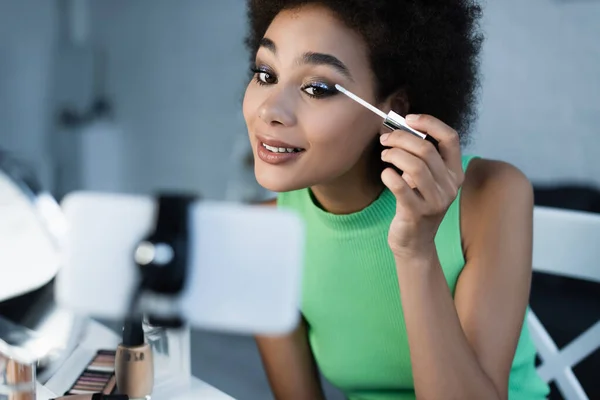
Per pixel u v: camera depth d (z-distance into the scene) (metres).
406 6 0.82
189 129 3.51
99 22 3.85
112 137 3.81
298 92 0.78
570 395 1.11
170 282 0.35
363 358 1.00
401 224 0.75
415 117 0.74
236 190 3.20
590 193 2.27
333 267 0.96
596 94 2.41
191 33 3.45
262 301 0.36
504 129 2.57
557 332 1.64
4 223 0.55
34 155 3.63
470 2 0.93
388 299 0.96
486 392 0.80
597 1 2.35
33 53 3.69
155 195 0.37
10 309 0.58
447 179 0.73
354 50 0.79
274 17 0.86
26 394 0.67
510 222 0.92
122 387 0.77
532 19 2.47
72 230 0.37
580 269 1.11
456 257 0.94
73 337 0.63
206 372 2.12
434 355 0.78
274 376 1.06
